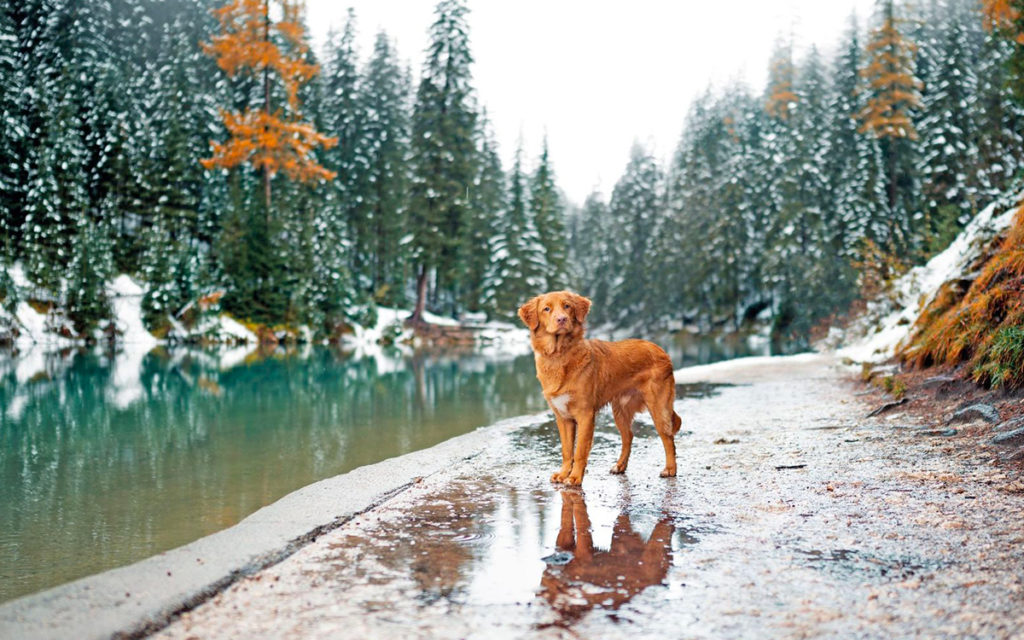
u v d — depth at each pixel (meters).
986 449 5.50
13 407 12.15
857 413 8.35
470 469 6.12
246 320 34.19
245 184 41.62
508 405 12.13
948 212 21.98
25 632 2.60
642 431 8.29
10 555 4.43
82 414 11.24
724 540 3.86
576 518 4.45
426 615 2.90
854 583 3.12
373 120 47.56
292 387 15.77
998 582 3.00
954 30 36.50
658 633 2.67
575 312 5.45
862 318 21.22
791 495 4.78
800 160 40.91
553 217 50.88
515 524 4.33
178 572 3.31
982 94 33.00
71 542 4.69
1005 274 8.80
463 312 49.19
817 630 2.64
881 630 2.61
